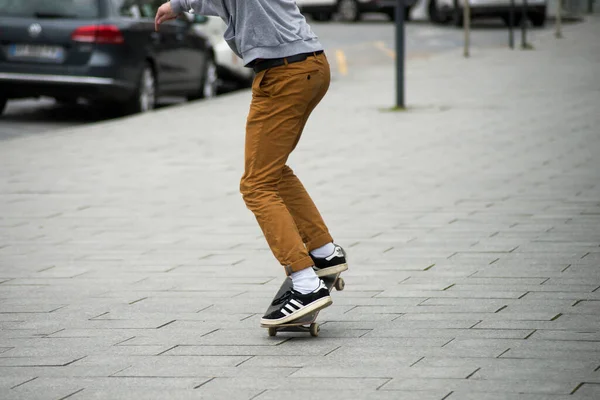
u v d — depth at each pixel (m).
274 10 8.64
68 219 14.33
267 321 8.66
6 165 18.83
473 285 10.26
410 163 18.11
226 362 8.04
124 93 25.45
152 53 26.53
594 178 16.11
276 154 8.78
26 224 14.04
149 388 7.43
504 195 15.05
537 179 16.19
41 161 19.23
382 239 12.57
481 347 8.17
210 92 31.23
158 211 14.78
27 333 9.01
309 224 9.15
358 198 15.24
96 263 11.80
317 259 9.20
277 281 10.83
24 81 24.89
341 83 32.84
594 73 33.03
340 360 7.99
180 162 18.94
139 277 11.09
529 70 34.66
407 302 9.72
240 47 8.71
